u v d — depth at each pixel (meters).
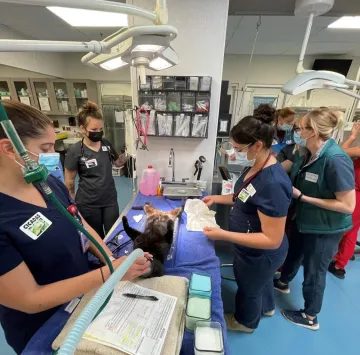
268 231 1.03
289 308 1.78
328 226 1.37
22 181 0.67
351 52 4.73
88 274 0.66
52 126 0.65
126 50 0.77
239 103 5.58
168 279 0.90
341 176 1.24
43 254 0.69
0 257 0.57
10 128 0.38
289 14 1.85
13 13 2.72
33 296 0.59
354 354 1.45
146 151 2.26
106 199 1.86
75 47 0.55
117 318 0.71
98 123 1.68
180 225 1.49
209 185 2.31
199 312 0.78
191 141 2.20
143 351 0.62
